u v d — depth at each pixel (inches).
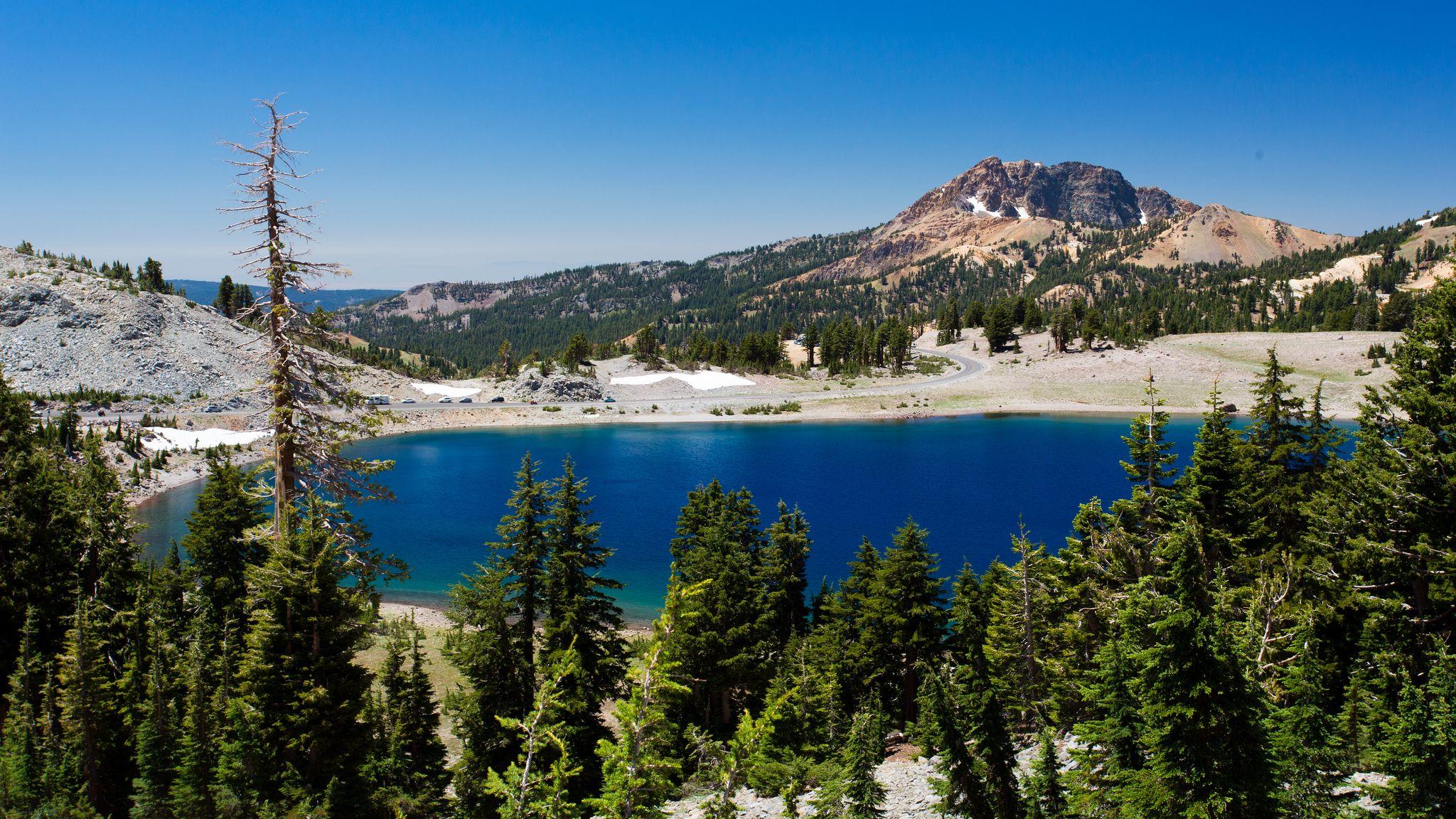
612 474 4451.3
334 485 845.2
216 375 6131.9
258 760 771.4
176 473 4207.7
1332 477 1213.1
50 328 5989.2
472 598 1061.8
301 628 796.0
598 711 1101.1
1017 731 1184.2
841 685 1430.9
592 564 1139.3
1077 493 3782.0
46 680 1113.4
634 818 446.0
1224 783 508.4
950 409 7066.9
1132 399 6978.4
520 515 1106.7
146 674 1054.4
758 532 1894.7
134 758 982.4
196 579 1505.9
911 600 1429.6
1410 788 574.2
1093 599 1201.4
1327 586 1074.7
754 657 1433.3
